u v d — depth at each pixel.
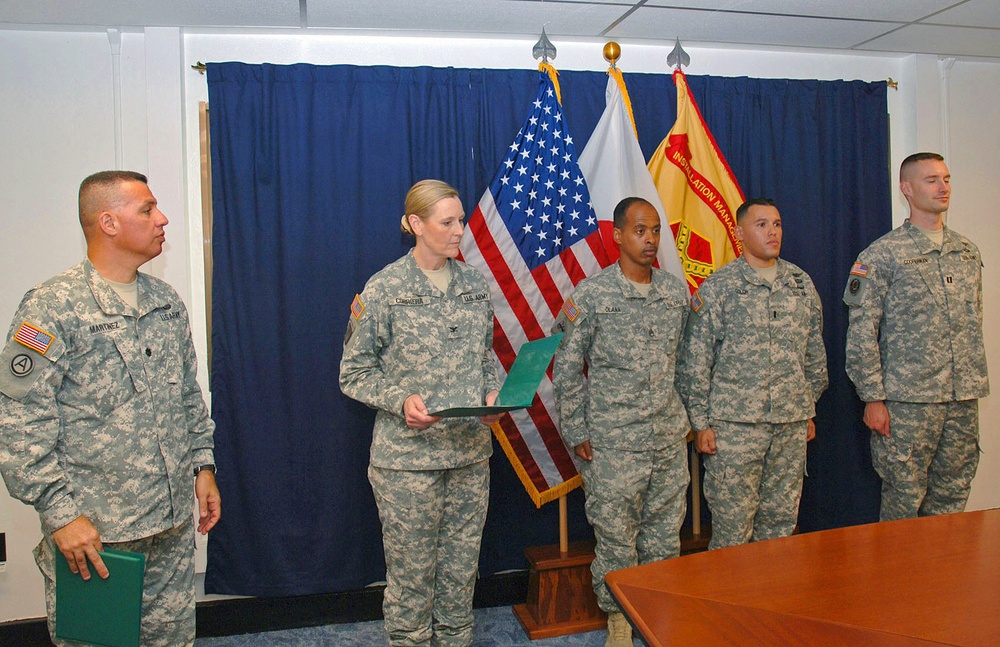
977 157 3.34
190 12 2.45
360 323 2.13
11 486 1.59
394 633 2.15
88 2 2.34
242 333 2.62
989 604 1.18
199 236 2.69
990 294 3.37
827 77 3.22
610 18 2.66
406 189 2.72
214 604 2.66
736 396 2.49
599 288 2.42
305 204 2.64
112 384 1.72
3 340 2.55
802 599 1.21
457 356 2.15
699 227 2.84
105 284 1.76
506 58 2.91
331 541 2.68
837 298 3.10
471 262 2.60
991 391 3.39
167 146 2.60
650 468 2.37
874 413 2.74
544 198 2.67
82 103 2.60
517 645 2.52
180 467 1.85
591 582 2.65
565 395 2.42
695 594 1.25
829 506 3.11
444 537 2.22
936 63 3.24
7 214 2.56
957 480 2.78
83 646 1.70
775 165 3.04
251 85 2.62
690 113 2.84
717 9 2.60
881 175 3.16
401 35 2.79
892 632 1.10
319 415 2.67
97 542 1.59
